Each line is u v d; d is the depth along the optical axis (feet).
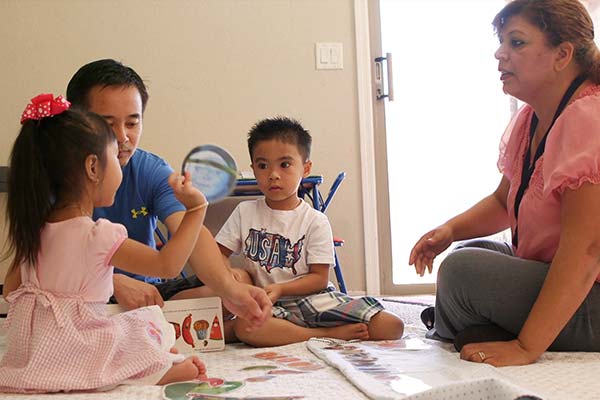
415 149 9.82
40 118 3.47
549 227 4.01
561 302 3.53
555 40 3.96
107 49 8.91
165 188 4.84
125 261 3.43
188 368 3.36
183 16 9.04
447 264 4.13
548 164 3.85
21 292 3.40
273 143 5.25
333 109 9.27
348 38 9.32
